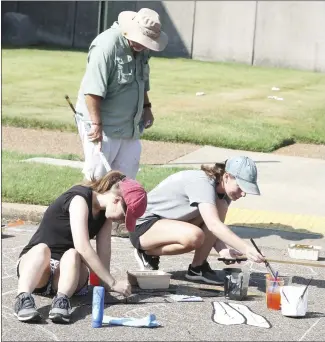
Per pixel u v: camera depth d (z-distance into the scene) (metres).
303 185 22.95
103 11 28.06
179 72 44.69
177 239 14.38
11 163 23.25
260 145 28.19
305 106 36.12
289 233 18.42
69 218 13.05
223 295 14.25
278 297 13.51
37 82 39.62
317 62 48.72
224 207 14.55
